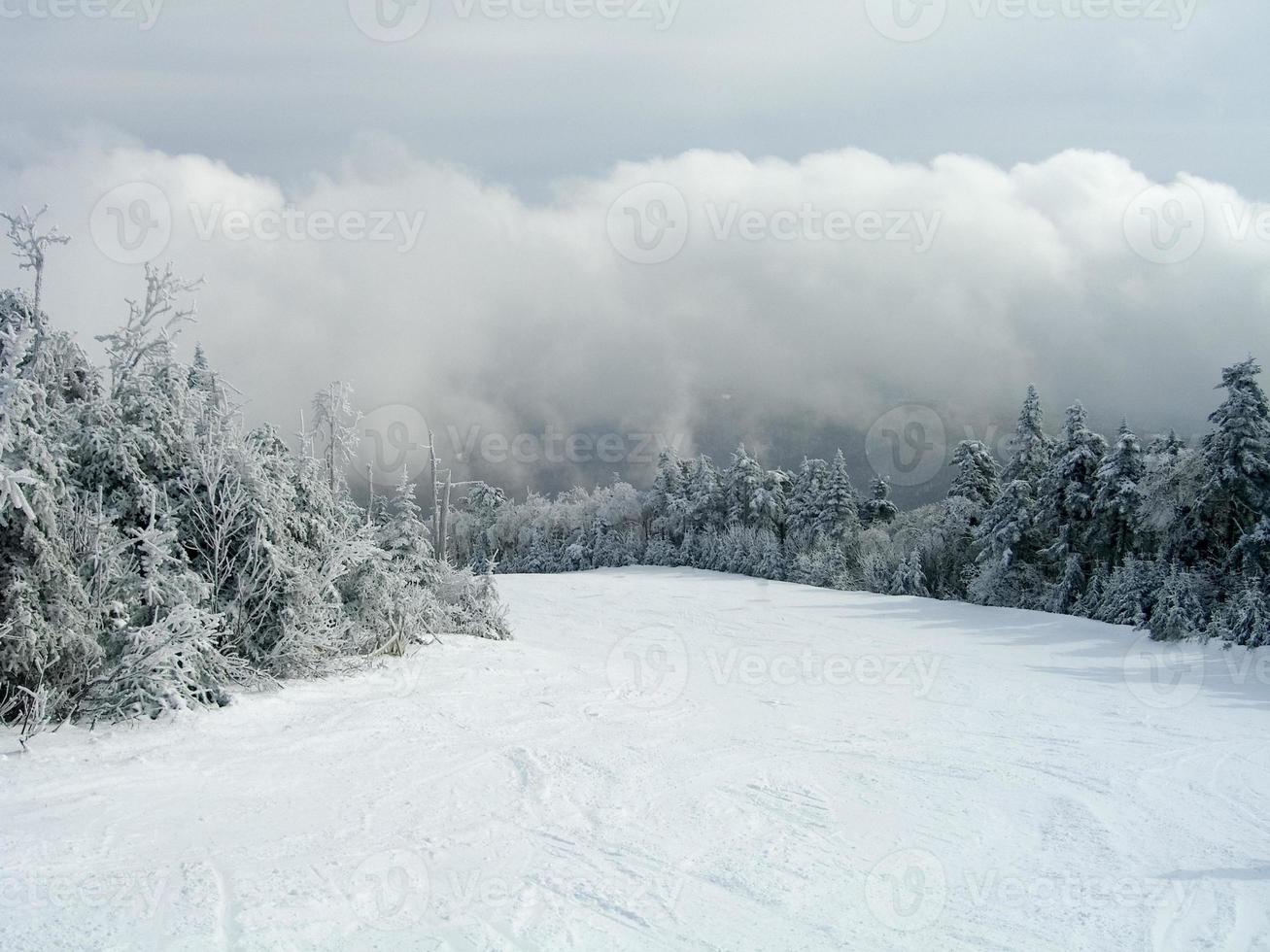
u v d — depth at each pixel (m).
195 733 8.51
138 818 6.11
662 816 7.00
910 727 11.90
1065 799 8.20
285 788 7.09
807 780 8.52
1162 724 12.55
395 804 6.86
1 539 8.09
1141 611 26.03
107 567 8.94
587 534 75.75
